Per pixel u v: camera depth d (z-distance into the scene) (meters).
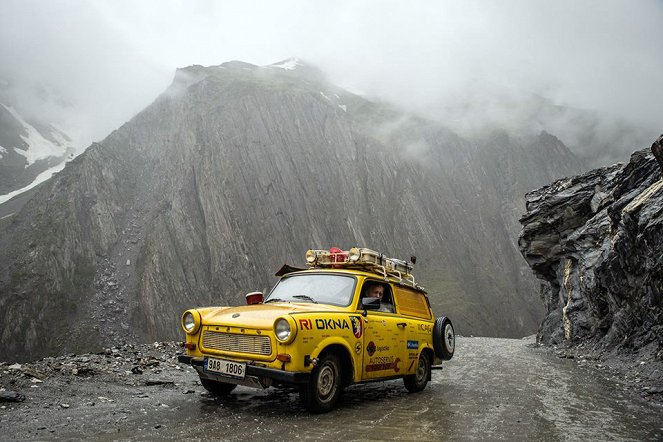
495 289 127.62
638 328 12.96
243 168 113.00
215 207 103.31
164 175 117.56
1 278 89.31
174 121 133.00
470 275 130.88
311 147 130.38
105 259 98.88
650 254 11.33
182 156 117.56
